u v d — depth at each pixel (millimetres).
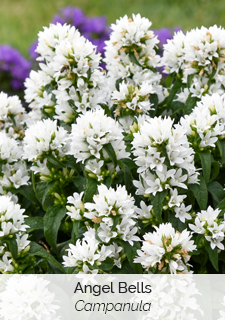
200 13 3180
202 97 1155
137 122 1193
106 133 1109
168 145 1087
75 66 1173
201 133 1121
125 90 1193
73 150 1116
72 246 1076
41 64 1198
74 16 1934
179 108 1250
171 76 1274
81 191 1159
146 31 1242
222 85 1224
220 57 1194
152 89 1231
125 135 1179
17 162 1206
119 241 1088
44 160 1147
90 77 1184
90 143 1101
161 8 3305
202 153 1130
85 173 1131
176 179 1108
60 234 1229
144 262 1066
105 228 1087
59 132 1147
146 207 1132
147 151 1094
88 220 1117
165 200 1119
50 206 1161
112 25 1238
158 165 1091
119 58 1250
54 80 1208
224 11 3145
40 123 1143
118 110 1202
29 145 1136
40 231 1203
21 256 1097
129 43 1230
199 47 1188
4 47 1787
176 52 1242
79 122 1108
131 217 1103
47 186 1157
